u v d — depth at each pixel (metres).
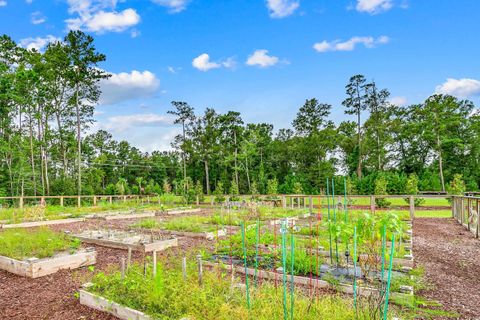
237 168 39.22
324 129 37.72
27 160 27.05
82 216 13.91
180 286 3.68
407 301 3.80
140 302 3.53
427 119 33.97
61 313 3.79
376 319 3.04
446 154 34.56
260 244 6.65
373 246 3.70
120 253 6.88
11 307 4.02
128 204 20.08
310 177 34.25
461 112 36.84
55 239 6.89
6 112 25.50
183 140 40.62
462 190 18.31
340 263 5.22
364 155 37.28
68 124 28.88
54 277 5.22
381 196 13.88
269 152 45.53
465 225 10.69
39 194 26.95
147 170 53.97
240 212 12.99
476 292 4.35
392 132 37.47
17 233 7.52
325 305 3.30
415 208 18.23
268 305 3.26
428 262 5.96
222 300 3.41
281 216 12.27
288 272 4.84
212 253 6.34
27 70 24.11
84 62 26.08
